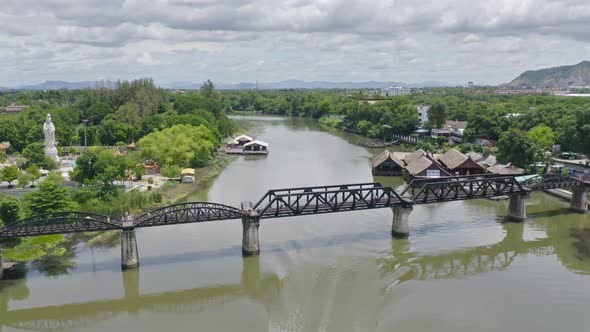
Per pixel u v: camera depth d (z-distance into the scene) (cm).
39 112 18412
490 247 7256
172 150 12444
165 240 7494
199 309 5459
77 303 5559
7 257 6706
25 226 6150
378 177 12244
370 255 6894
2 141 15662
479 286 5884
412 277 6159
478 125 16050
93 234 7688
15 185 10512
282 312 5306
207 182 11638
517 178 9769
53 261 6662
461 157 11788
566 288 5819
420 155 12469
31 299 5625
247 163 14388
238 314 5319
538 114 15450
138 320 5225
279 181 11738
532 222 8444
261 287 5922
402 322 5019
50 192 7844
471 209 9225
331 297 5619
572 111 15250
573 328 4897
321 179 12000
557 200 9869
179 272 6331
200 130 15112
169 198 9938
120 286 5950
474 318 5100
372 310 5297
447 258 6819
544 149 12950
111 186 9188
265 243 7369
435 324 4981
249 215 6712
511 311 5253
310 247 7194
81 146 17012
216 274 6275
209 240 7494
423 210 9162
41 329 5044
